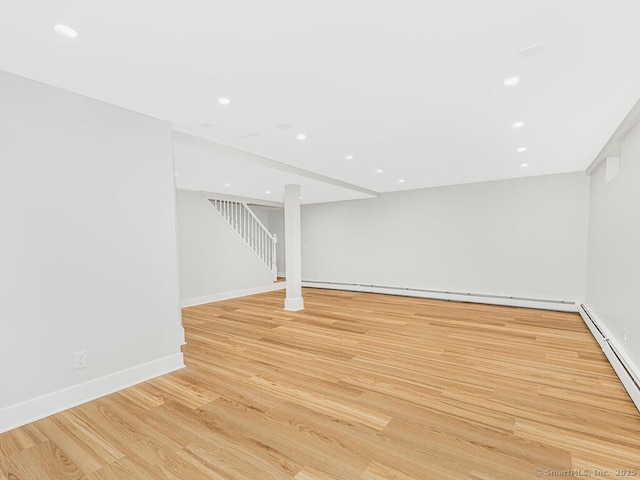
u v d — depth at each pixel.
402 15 1.51
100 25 1.56
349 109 2.65
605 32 1.64
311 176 5.14
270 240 9.27
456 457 1.72
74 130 2.33
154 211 2.83
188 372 2.92
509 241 5.95
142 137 2.74
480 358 3.26
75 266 2.34
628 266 2.85
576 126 3.05
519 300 5.82
